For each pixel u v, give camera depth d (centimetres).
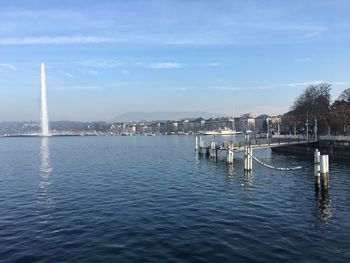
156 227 2738
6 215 3203
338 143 9038
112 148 14975
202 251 2222
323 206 3450
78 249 2284
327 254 2159
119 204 3575
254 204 3538
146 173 6047
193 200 3738
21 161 8944
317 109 13162
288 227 2720
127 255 2172
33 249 2297
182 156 9800
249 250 2231
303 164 7669
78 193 4212
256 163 7656
